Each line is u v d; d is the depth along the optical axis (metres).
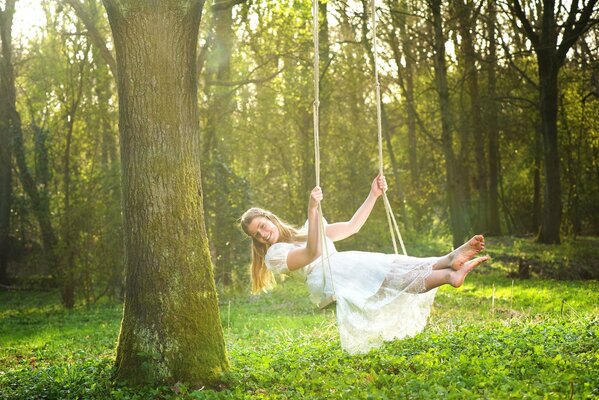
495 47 33.50
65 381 8.18
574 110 39.59
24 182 25.38
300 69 26.44
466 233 29.03
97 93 25.50
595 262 26.44
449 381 6.59
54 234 23.94
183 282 7.50
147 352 7.30
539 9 32.97
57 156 25.45
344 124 32.00
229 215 22.52
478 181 43.12
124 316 7.68
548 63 30.70
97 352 12.88
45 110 28.06
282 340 12.08
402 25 29.53
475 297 17.67
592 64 32.47
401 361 7.69
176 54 7.60
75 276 22.89
